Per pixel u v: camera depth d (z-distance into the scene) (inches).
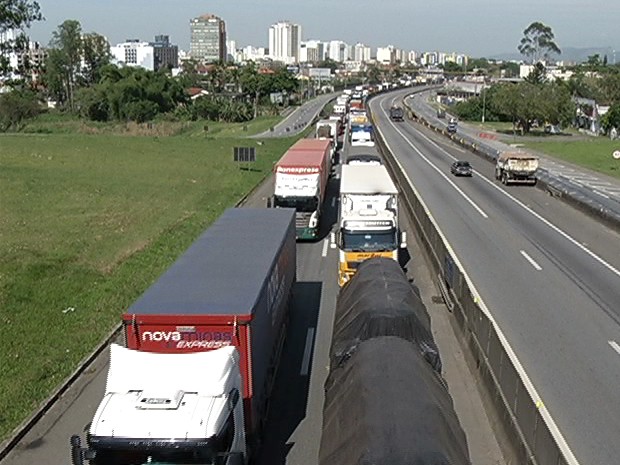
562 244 1270.9
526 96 3917.3
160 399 434.0
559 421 599.5
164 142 3009.4
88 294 985.5
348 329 633.0
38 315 887.1
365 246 958.4
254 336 521.0
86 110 5022.1
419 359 523.8
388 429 414.3
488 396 628.1
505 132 4173.2
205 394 444.5
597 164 2694.4
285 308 778.2
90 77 6186.0
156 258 1194.0
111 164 2369.6
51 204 1665.8
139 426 417.4
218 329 500.1
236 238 745.0
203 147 2903.5
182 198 1782.7
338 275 1057.5
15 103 4542.3
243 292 549.3
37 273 1067.9
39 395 667.4
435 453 392.2
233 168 2347.4
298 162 1346.0
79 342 804.0
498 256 1170.0
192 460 414.6
